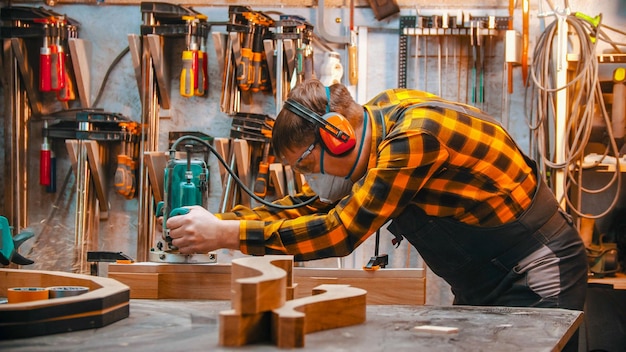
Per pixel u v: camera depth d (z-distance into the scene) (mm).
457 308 2037
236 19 4004
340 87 2244
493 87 4090
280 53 3967
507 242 2348
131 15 4277
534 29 4062
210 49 4230
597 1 4031
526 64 3883
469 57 4090
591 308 4070
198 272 2387
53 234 4273
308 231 2119
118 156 4090
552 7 4047
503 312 1945
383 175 2039
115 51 4277
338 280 2473
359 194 2076
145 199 4090
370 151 2215
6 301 1924
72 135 4156
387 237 4160
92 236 4188
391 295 2467
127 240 4262
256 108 4199
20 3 4305
